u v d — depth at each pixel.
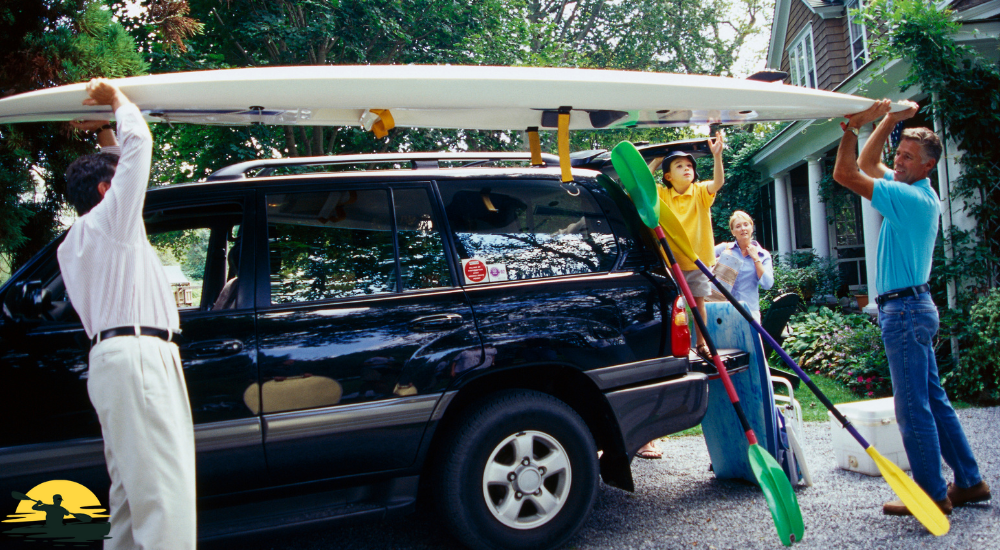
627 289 3.03
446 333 2.70
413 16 11.98
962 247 6.12
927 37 6.03
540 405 2.78
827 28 13.05
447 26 12.42
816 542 2.85
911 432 3.07
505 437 2.73
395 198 2.88
